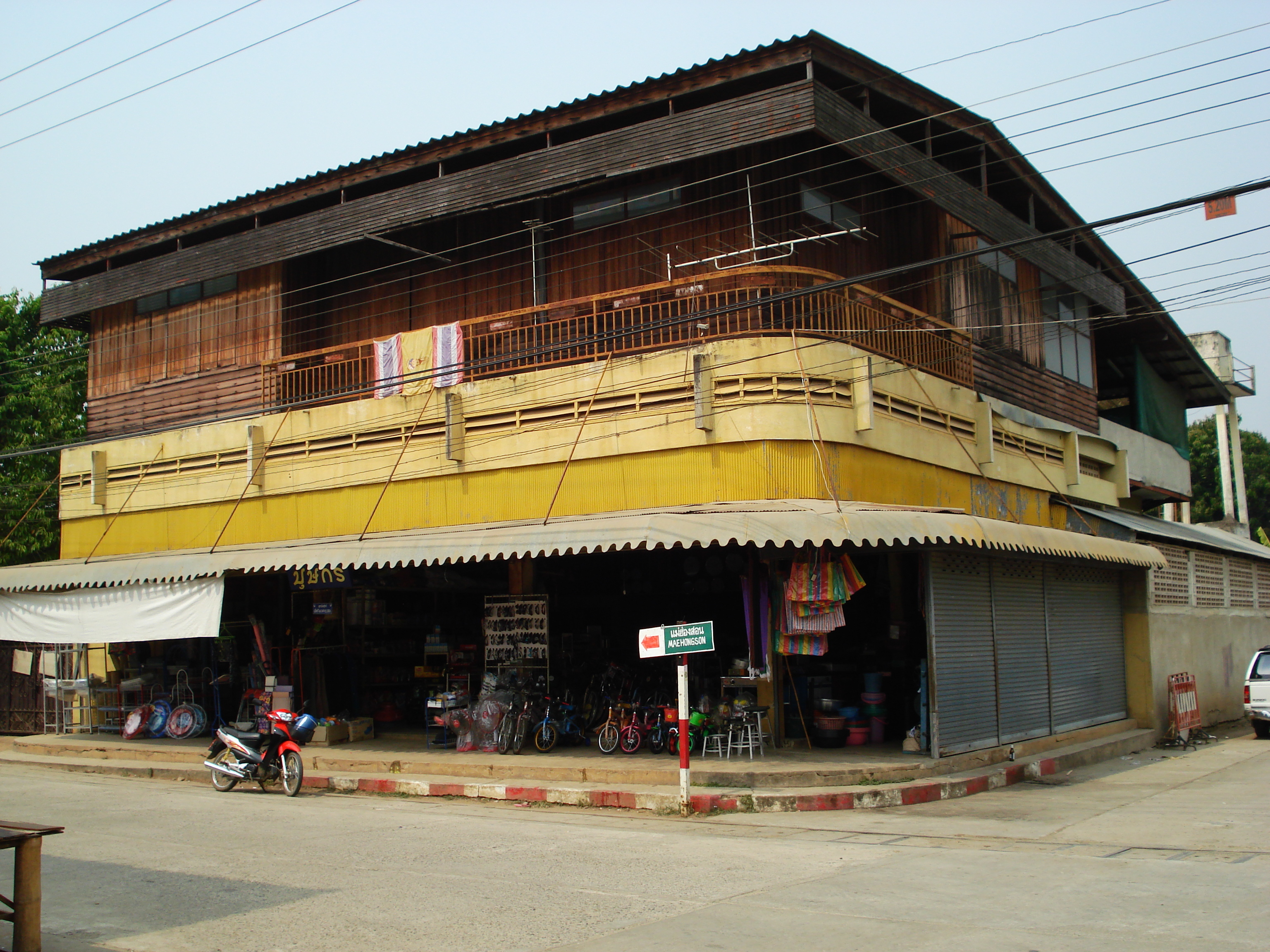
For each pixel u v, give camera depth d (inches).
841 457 577.0
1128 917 280.7
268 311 787.4
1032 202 792.9
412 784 557.0
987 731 593.3
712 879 337.7
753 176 632.4
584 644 717.3
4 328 1157.1
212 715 792.3
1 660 874.8
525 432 640.4
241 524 765.3
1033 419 778.8
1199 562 931.3
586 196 692.7
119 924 292.0
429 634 780.0
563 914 295.6
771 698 577.9
